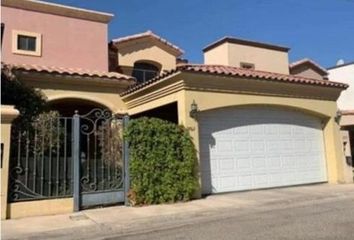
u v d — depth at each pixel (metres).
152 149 11.52
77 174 10.57
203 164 13.02
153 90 14.31
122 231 8.55
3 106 9.69
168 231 8.25
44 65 17.03
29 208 9.81
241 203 11.23
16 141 9.95
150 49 20.30
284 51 24.72
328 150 16.42
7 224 8.99
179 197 11.68
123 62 19.36
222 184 13.37
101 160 11.15
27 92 13.59
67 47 17.75
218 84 13.34
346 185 15.15
